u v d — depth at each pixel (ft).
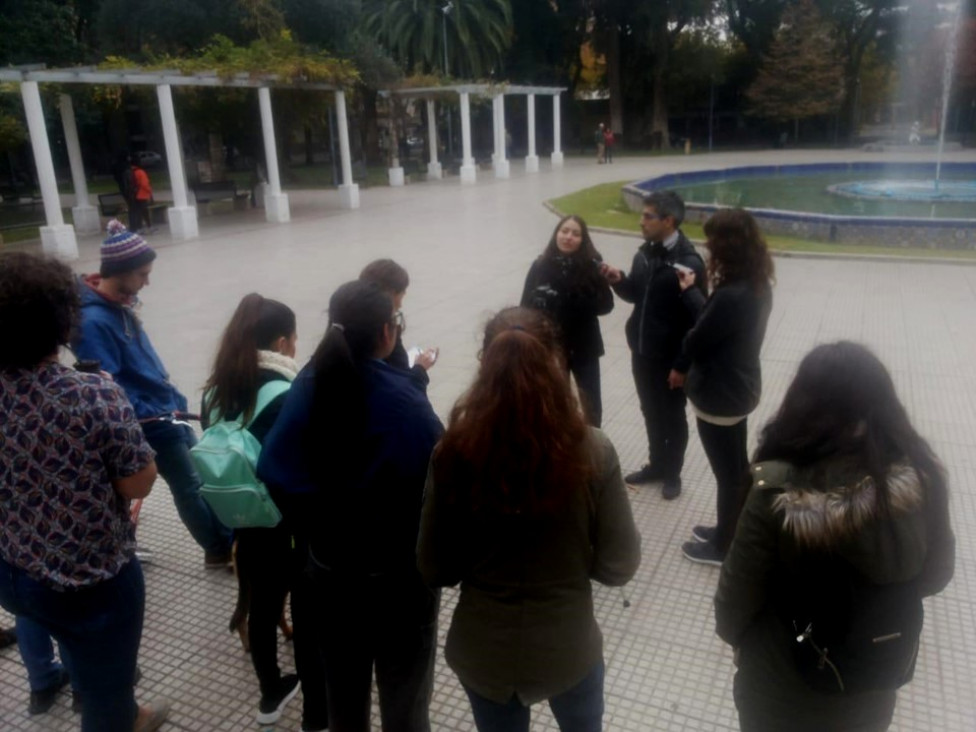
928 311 29.45
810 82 153.38
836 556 5.65
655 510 14.92
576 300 14.51
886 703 6.28
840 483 5.77
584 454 6.15
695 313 13.60
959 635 11.16
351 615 7.52
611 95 158.61
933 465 5.96
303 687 9.14
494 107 98.89
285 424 7.46
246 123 73.72
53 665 10.05
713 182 90.17
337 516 7.25
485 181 95.86
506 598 6.51
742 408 11.96
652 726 9.61
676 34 154.71
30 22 88.69
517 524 6.27
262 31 89.40
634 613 11.85
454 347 25.66
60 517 6.86
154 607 12.29
